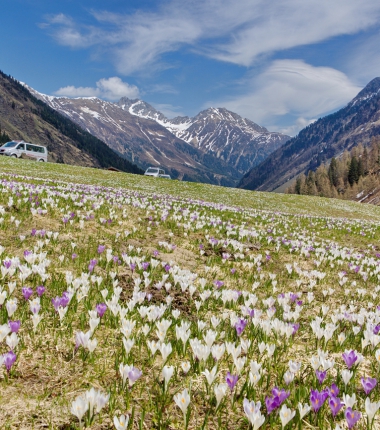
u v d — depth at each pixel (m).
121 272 6.89
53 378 3.15
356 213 44.69
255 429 2.39
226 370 3.60
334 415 2.62
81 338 3.33
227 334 4.27
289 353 4.28
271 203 40.94
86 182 32.28
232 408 2.92
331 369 3.90
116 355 3.45
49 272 6.16
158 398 2.99
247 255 10.16
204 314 5.38
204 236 11.72
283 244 12.33
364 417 2.97
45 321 4.23
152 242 10.07
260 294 7.04
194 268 8.26
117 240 9.49
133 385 3.13
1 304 4.02
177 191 38.78
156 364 3.59
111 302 4.41
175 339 4.21
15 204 10.97
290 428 2.66
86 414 2.61
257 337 4.41
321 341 4.73
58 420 2.60
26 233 8.38
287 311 5.20
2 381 2.98
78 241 8.62
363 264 10.93
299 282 8.12
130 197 18.69
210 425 2.73
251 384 3.04
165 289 6.35
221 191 45.91
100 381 3.19
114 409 2.74
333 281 8.85
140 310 4.29
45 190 15.62
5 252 6.78
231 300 5.80
